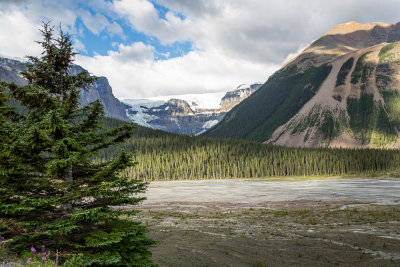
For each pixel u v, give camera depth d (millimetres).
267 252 17547
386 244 18766
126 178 9508
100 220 9477
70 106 10273
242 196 59188
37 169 9297
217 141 174750
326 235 21641
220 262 15578
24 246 8867
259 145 175125
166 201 51781
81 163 10094
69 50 10531
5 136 8914
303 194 60281
